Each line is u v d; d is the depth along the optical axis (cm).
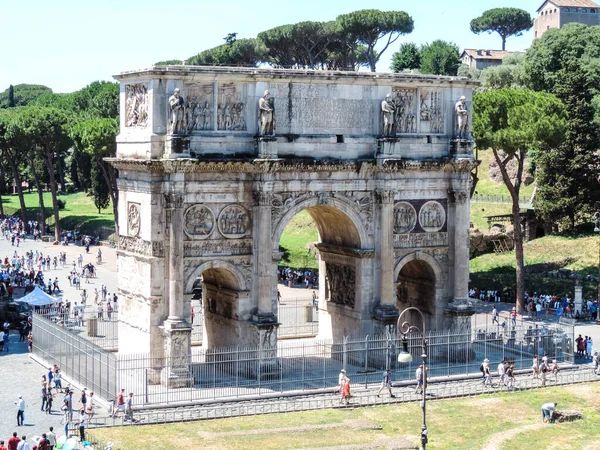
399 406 7638
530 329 9369
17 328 10356
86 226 18275
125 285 8394
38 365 8681
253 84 8125
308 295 12431
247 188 8156
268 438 6688
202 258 8038
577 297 11231
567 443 6712
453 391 8075
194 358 8850
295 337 9938
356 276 8744
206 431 6831
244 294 8219
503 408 7619
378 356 8619
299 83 8294
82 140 15275
